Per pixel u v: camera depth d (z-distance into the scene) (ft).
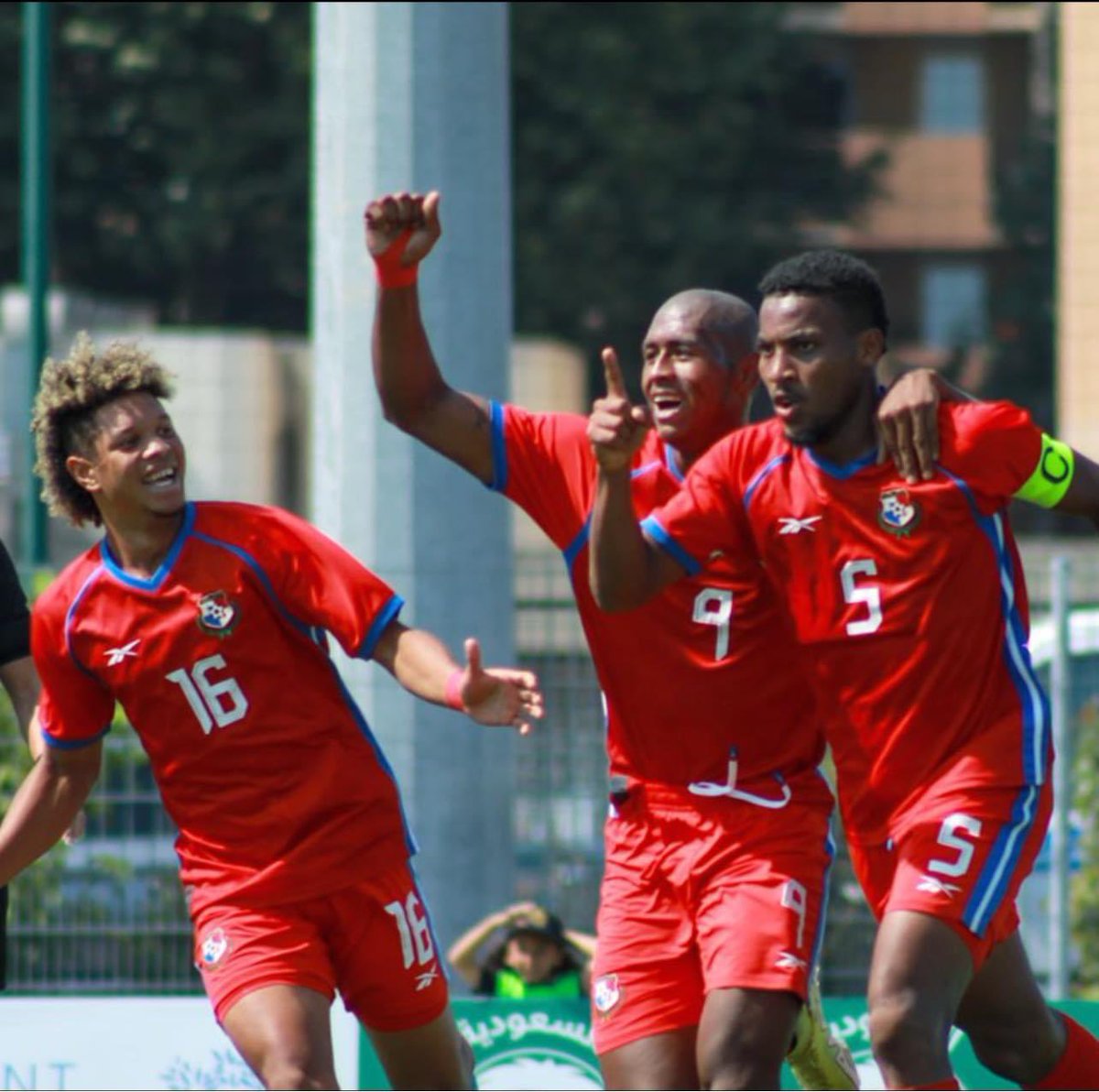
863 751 60.29
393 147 99.30
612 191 368.68
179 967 103.91
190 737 62.23
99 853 104.06
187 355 292.61
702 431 63.93
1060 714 98.53
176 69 359.66
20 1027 89.56
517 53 359.46
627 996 64.18
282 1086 59.26
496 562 99.96
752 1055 60.29
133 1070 89.25
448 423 66.28
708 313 63.87
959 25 510.17
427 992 64.44
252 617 61.62
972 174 513.86
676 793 64.08
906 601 58.80
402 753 99.66
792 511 59.77
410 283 64.85
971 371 499.10
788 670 63.00
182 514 62.13
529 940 93.91
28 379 130.21
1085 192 293.02
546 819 101.86
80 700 63.82
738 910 61.98
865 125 513.04
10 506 240.32
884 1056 56.75
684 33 368.48
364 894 62.90
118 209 375.45
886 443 58.59
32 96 132.26
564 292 368.27
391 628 61.62
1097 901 101.76
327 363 100.94
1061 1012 68.28
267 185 366.02
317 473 102.01
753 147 392.88
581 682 101.86
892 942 57.62
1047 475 58.80
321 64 101.65
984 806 58.39
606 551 58.90
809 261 58.90
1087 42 290.97
